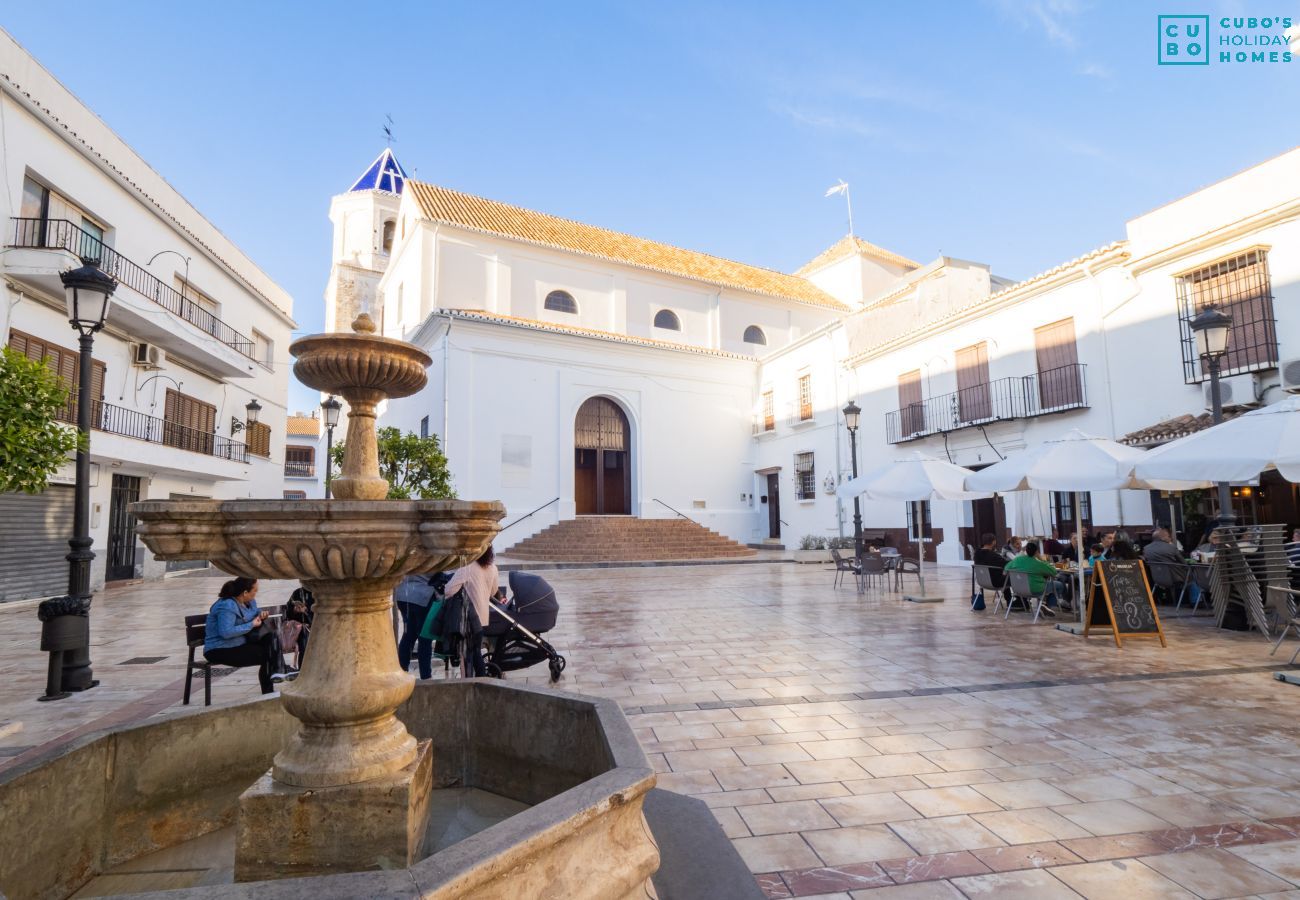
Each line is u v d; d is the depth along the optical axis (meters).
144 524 2.21
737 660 7.12
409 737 2.67
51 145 13.12
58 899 2.40
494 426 21.14
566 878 1.82
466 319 20.69
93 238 13.55
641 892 2.09
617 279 25.62
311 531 2.23
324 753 2.45
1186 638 7.75
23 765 2.30
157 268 16.66
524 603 6.16
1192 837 3.10
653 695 5.79
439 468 12.27
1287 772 3.82
